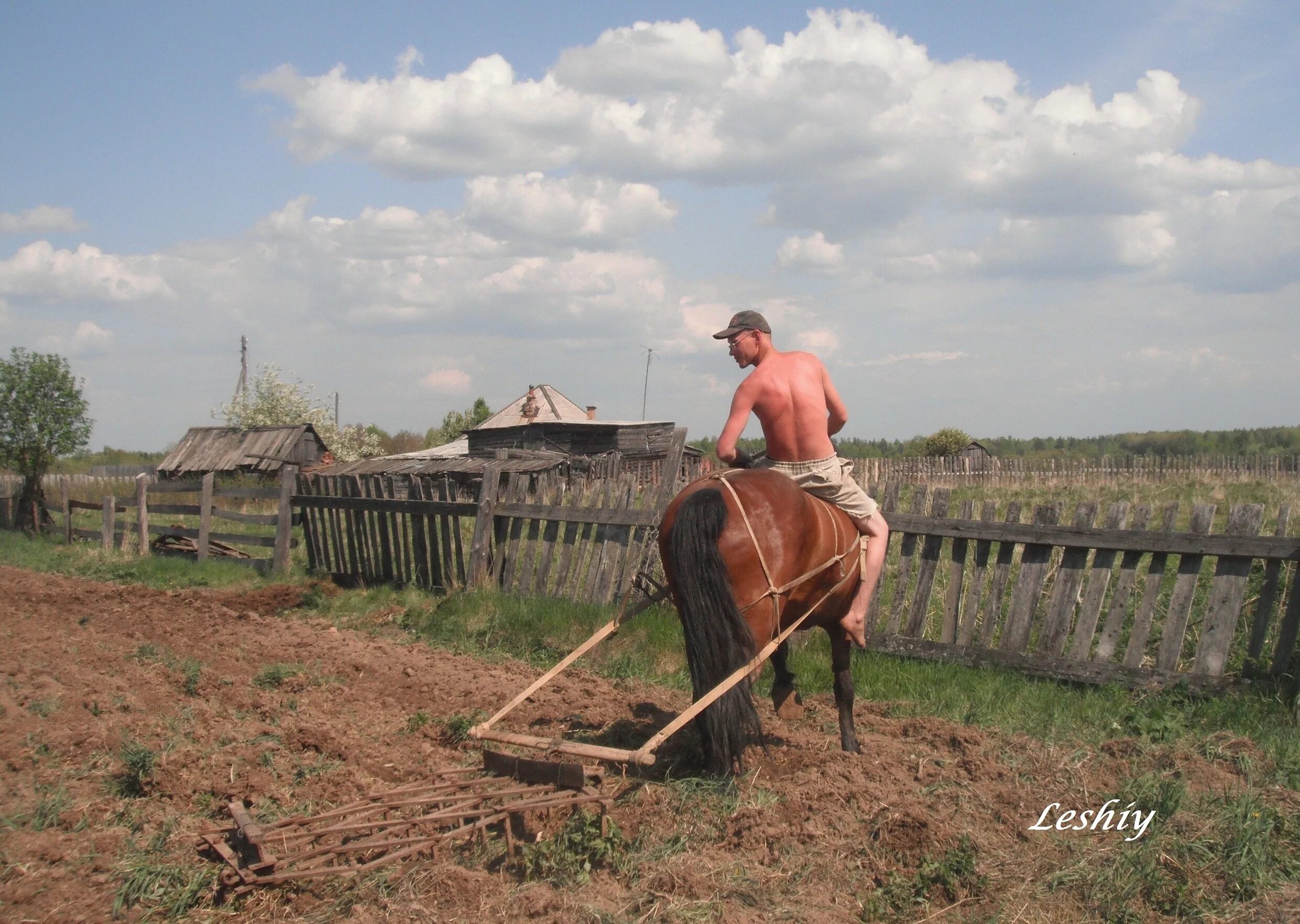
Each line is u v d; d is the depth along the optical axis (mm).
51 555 17547
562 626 9547
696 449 35125
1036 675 7660
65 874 4422
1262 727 6188
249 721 6758
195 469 36375
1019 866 4348
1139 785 5059
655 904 4020
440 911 4051
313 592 12352
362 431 47250
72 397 22344
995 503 8109
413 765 5805
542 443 31578
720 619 4711
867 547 5723
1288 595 6723
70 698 7152
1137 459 43562
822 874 4312
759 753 5812
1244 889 4121
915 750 5961
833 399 5855
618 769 5535
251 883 4148
